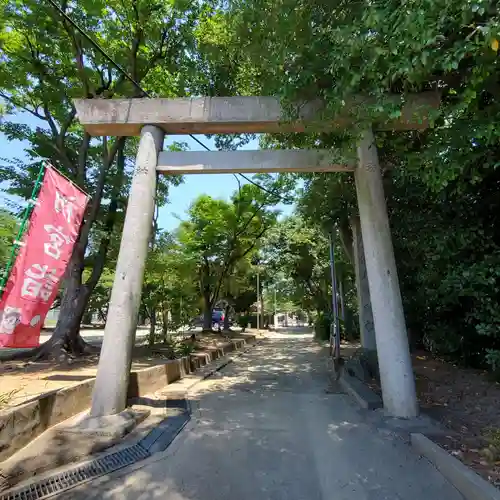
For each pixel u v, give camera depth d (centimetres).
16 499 329
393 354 582
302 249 2298
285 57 531
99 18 1061
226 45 836
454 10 332
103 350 578
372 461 422
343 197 1018
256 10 531
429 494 344
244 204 1955
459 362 935
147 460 427
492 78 400
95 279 1194
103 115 661
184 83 1089
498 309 565
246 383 934
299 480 375
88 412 571
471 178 512
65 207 543
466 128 400
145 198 639
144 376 765
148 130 662
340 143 646
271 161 664
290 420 594
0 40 1016
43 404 491
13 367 946
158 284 1284
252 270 2498
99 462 407
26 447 435
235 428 552
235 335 2306
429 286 796
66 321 1118
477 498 318
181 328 1554
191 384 897
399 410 564
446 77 487
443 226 650
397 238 803
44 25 1026
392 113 431
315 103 614
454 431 501
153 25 1073
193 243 1992
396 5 359
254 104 649
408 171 641
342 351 1588
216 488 359
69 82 1173
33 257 496
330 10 490
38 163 1166
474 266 561
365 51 416
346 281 2212
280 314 6738
